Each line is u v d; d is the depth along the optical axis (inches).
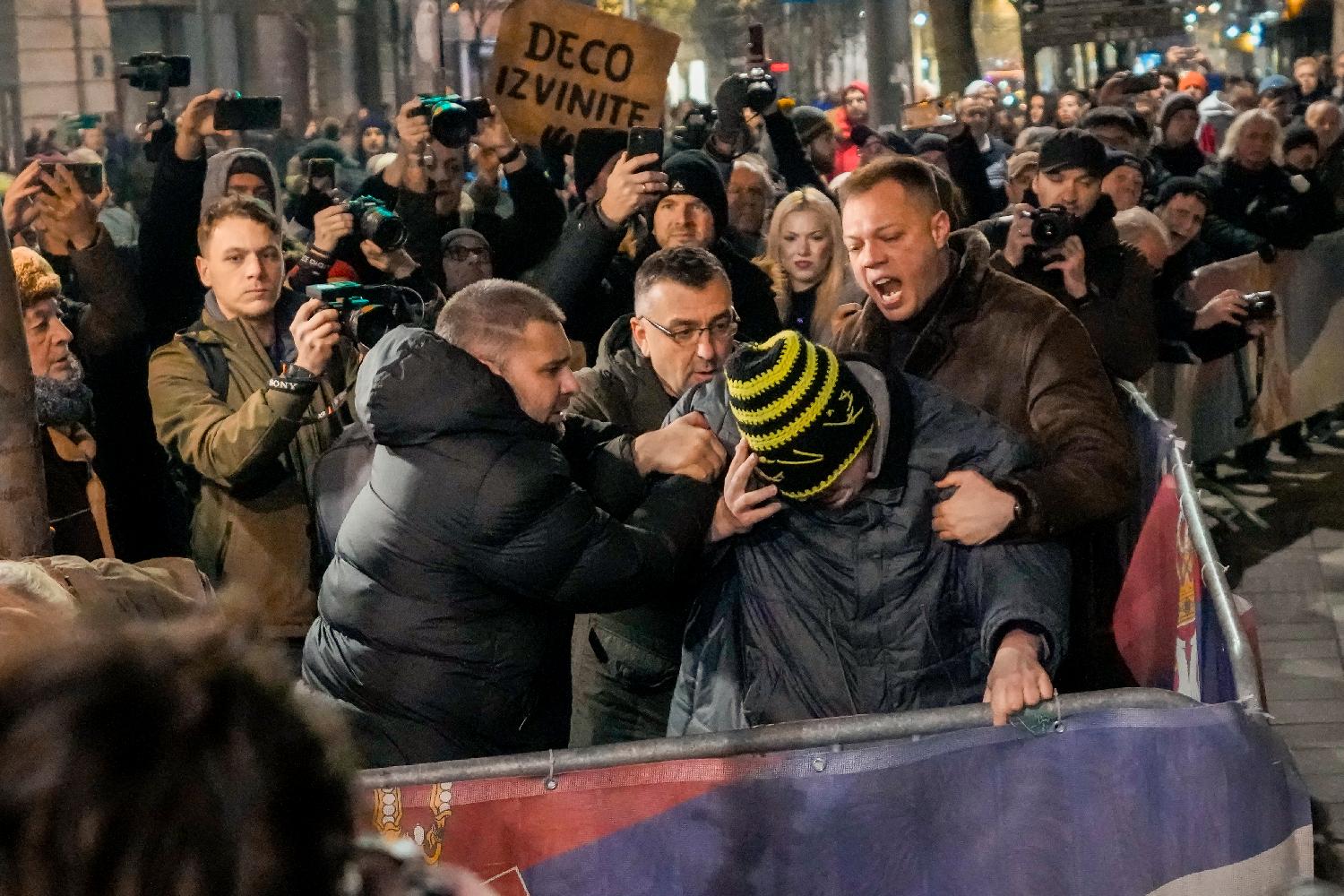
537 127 214.7
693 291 140.3
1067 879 99.0
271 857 35.4
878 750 99.2
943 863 99.5
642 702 137.9
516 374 113.0
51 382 148.5
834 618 112.3
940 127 291.4
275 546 154.5
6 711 35.3
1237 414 308.2
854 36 1348.4
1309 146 378.3
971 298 132.2
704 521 115.6
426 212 206.7
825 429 106.0
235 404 159.5
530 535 110.5
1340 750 192.9
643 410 144.5
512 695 115.7
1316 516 302.0
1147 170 317.1
